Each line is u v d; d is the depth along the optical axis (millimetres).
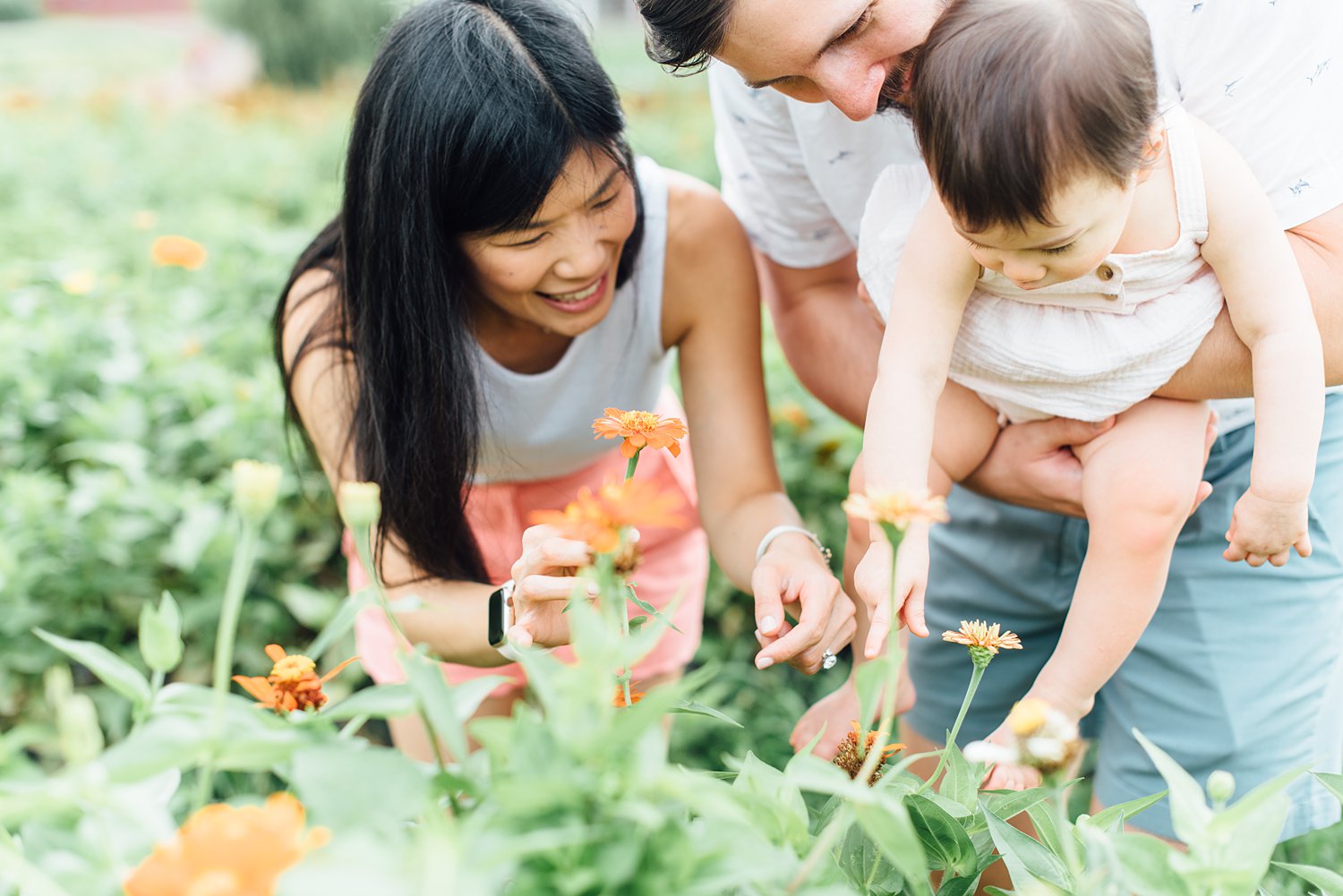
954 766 993
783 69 1144
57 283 3533
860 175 1527
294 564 2701
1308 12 1194
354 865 604
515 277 1367
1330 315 1237
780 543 1503
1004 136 1039
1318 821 1551
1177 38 1224
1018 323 1288
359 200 1404
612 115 1321
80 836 738
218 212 4848
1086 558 1340
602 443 1810
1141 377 1273
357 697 755
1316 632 1480
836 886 699
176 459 2900
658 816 623
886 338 1288
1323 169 1231
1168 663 1535
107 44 19016
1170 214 1171
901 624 1223
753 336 1684
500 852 603
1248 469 1462
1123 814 920
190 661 2559
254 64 14680
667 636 2045
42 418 2916
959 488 1750
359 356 1460
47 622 2539
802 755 765
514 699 2008
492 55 1271
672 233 1609
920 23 1121
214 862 604
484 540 1890
